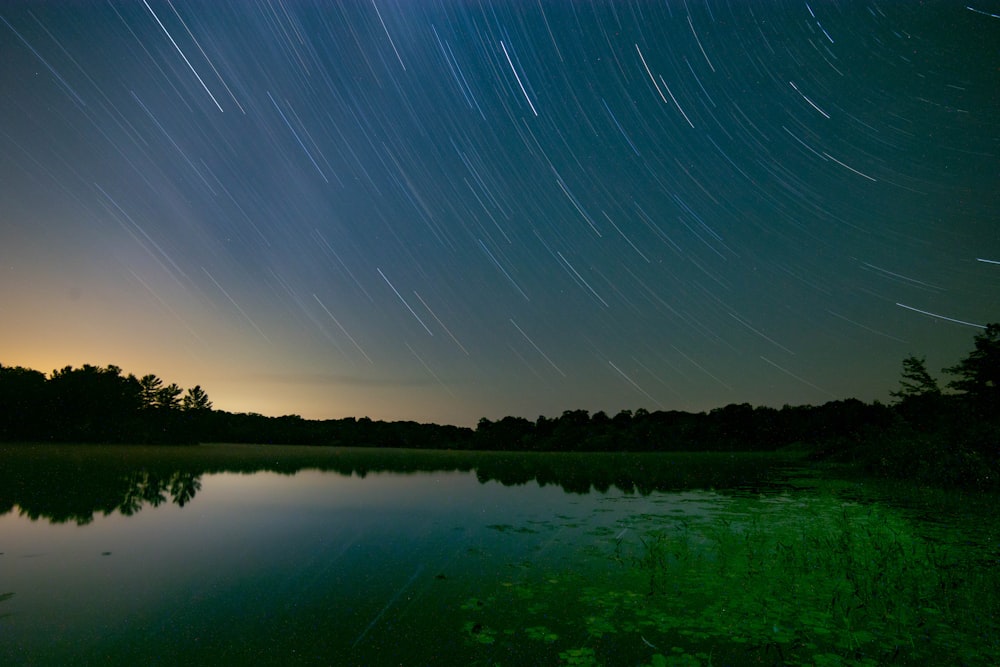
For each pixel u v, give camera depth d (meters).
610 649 4.55
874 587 5.89
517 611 5.46
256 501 12.66
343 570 6.96
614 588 6.13
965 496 12.62
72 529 9.38
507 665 4.30
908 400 19.53
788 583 6.17
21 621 5.26
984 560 6.91
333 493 14.23
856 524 9.28
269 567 7.12
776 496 13.18
